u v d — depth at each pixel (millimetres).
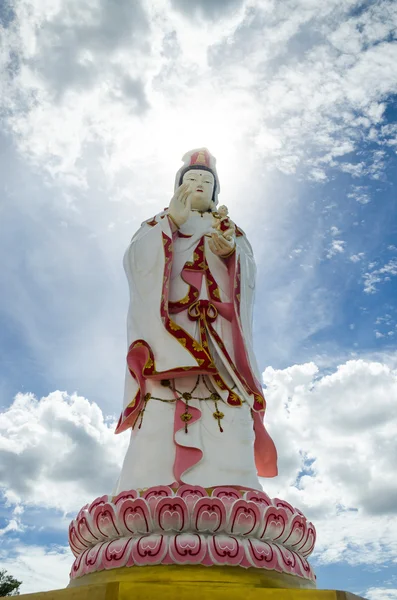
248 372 14969
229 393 14000
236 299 15562
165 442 13227
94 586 9648
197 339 14875
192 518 11102
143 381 14273
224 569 10805
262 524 11414
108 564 11047
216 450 13180
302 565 12023
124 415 14242
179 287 15547
